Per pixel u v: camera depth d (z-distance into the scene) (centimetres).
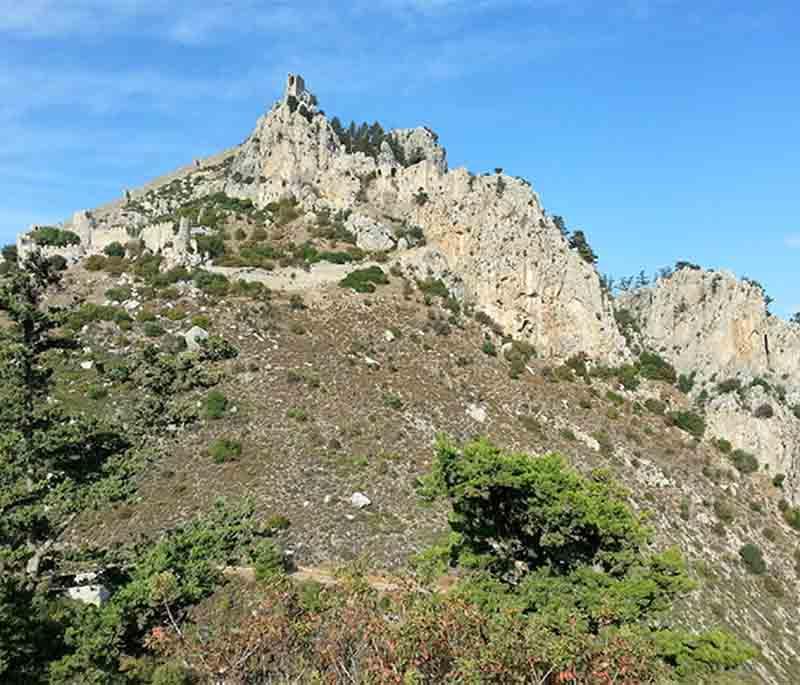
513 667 2031
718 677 2877
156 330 8381
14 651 2948
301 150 13862
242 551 4938
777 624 6425
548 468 3116
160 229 11894
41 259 4097
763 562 7194
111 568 4112
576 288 10381
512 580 3172
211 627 3781
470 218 11175
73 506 3591
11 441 3600
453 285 10581
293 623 2467
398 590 2880
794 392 10431
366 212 12350
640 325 12050
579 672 2064
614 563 3128
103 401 6869
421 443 7081
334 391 7606
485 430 7675
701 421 9488
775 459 9175
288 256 10981
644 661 2245
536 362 9669
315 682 2130
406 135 15675
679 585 3106
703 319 11375
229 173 16438
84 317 8544
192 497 5834
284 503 5900
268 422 6944
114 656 3306
